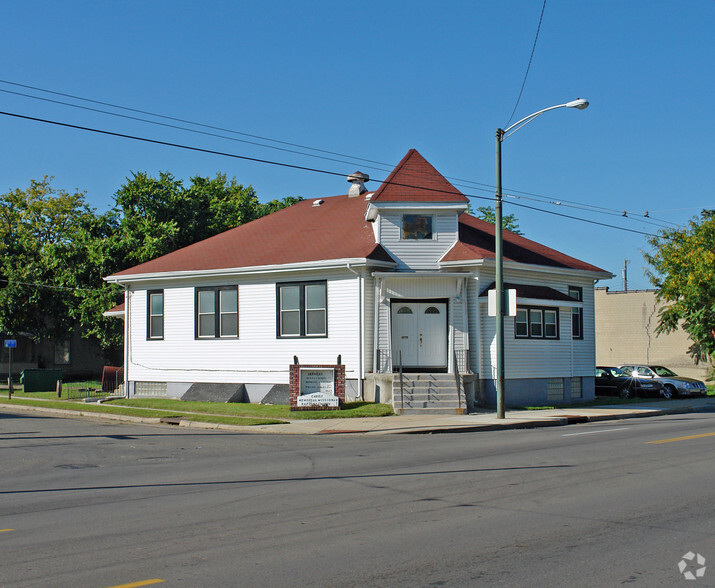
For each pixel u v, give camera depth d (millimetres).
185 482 11844
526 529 8117
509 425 21250
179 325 29781
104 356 50250
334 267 25984
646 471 11922
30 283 41188
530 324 28031
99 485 11750
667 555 7059
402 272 25344
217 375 28672
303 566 6781
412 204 26250
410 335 26266
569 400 29453
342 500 9938
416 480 11484
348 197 33438
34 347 47938
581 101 20359
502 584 6219
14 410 28484
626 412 25250
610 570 6594
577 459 13461
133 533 8227
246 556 7152
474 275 26031
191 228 40844
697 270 38062
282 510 9352
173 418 23031
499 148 22547
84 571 6699
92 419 24656
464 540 7660
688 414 26250
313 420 22250
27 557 7223
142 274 30266
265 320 27688
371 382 25312
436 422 21516
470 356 26125
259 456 15047
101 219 40375
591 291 31500
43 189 54719
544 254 30812
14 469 13648
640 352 46750
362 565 6789
